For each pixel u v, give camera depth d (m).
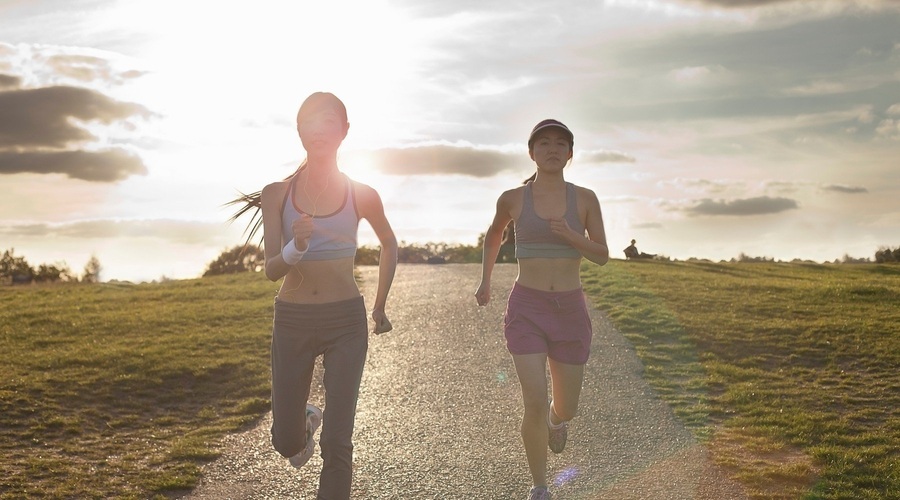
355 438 7.39
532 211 5.20
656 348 11.22
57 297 19.14
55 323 14.49
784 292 16.06
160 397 9.16
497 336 12.50
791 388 9.04
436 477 6.18
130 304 17.23
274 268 4.22
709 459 6.58
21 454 6.97
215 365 10.45
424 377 10.01
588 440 7.19
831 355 10.50
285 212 4.47
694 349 11.11
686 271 21.56
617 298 15.37
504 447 6.99
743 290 16.36
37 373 10.09
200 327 13.66
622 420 7.85
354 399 4.44
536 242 5.18
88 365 10.61
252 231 4.94
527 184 5.32
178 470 6.50
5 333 13.48
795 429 7.37
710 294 15.64
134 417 8.34
